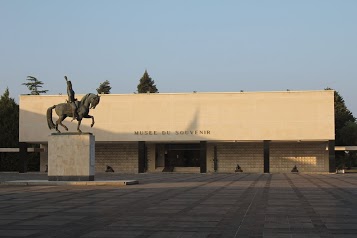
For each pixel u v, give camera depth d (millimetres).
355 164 80500
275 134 59688
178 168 67000
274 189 26516
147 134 61688
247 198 20797
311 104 59094
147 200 20359
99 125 62375
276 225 12938
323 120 58906
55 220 14234
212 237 11250
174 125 61406
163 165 67562
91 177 33344
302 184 31562
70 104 33469
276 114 59688
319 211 15938
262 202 18969
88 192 25281
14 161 68250
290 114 59469
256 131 59969
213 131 60750
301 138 59219
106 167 68000
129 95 62188
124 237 11344
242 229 12320
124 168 67750
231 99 60594
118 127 62156
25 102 63188
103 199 21000
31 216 15195
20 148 63312
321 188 27297
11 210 16922
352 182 34188
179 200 20203
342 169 66625
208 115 60938
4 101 71500
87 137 33188
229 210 16344
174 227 12742
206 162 63875
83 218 14641
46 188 28875
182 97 61406
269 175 51219
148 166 67562
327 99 58906
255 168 65500
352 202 18891
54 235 11648
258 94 60062
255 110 60094
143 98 61906
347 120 87688
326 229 12258
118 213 15797
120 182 31406
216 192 24547
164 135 61469
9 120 70062
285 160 65125
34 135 62969
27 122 63062
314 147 64750
